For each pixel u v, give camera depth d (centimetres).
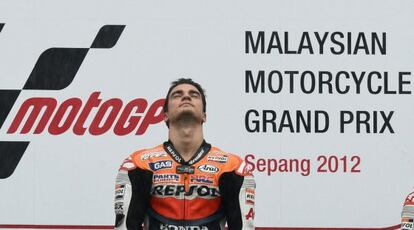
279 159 1176
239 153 1177
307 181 1177
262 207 1176
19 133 1177
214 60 1177
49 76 1182
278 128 1177
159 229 883
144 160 896
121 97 1180
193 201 883
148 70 1179
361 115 1180
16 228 1173
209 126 1173
